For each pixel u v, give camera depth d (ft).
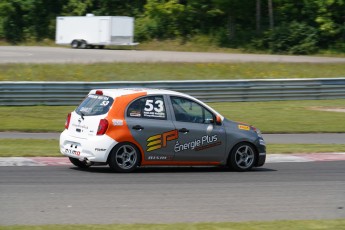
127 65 212.43
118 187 64.85
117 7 414.21
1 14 406.21
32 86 151.84
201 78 210.38
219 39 368.27
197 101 79.05
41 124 126.72
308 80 180.75
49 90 153.48
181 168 81.92
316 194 64.54
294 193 64.69
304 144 109.70
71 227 46.03
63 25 363.15
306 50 345.92
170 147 76.59
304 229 47.37
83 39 355.77
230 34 369.91
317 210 56.65
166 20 382.42
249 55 312.09
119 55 279.28
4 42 401.08
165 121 76.64
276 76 219.82
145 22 388.98
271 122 138.92
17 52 290.76
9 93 149.48
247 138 80.28
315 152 100.07
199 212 54.24
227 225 47.96
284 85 178.19
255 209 56.24
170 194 62.03
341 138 122.83
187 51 360.07
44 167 77.82
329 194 64.80
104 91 77.00
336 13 355.77
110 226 46.70
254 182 71.05
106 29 348.38
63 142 77.41
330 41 353.72
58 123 129.18
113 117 74.38
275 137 122.21
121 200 58.23
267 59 273.13
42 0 413.80
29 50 315.17
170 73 210.38
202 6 378.94
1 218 49.65
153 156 75.97
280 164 88.07
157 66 214.69
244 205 57.82
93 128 74.43
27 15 409.28
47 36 403.34
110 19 347.15
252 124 135.64
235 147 79.82
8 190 61.05
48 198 57.93
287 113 153.48
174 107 77.56
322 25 350.02
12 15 407.64
